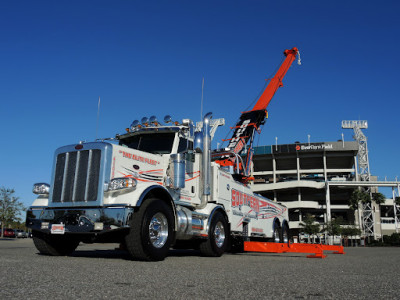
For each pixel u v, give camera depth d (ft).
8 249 35.55
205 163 28.14
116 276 13.43
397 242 216.13
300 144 274.77
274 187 255.29
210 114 28.76
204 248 28.14
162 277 13.50
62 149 23.36
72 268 15.84
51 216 22.31
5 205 151.64
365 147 268.62
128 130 28.60
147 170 24.08
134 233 20.36
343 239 243.19
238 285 11.87
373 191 270.26
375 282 13.39
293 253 41.50
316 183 247.91
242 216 35.53
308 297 9.95
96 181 21.24
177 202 25.49
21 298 8.93
